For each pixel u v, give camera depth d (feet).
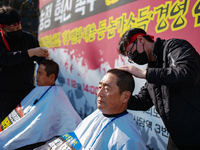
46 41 13.61
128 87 3.21
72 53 10.14
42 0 14.39
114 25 7.08
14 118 5.22
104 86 3.22
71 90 10.34
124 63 6.57
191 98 3.27
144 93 4.17
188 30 4.69
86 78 8.94
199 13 4.44
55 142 3.59
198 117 3.28
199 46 4.45
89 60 8.66
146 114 6.06
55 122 4.93
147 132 6.04
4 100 6.57
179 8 4.89
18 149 4.67
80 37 9.35
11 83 6.48
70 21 10.25
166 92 3.38
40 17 14.79
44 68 5.14
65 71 10.93
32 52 5.77
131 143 2.96
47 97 4.99
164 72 2.97
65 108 5.04
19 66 6.50
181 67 2.91
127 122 3.18
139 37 3.61
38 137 4.74
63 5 11.07
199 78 3.09
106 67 7.55
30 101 5.24
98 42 8.00
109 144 3.06
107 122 3.25
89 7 8.59
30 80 6.93
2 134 4.74
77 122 5.13
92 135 3.31
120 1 6.79
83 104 9.26
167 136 5.34
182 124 3.36
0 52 5.96
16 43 6.42
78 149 3.29
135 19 6.20
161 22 5.37
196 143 3.34
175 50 3.12
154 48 3.47
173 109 3.35
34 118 4.83
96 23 8.10
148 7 5.75
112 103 3.20
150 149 5.93
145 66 5.78
